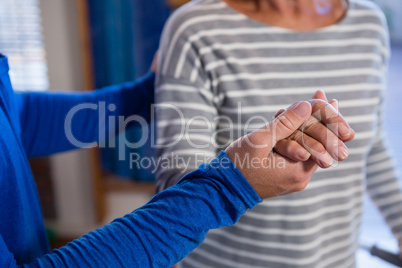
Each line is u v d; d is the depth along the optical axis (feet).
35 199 2.05
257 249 2.50
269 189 1.55
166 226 1.45
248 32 2.25
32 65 7.23
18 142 1.94
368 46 2.39
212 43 2.21
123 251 1.40
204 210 1.49
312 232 2.46
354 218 2.71
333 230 2.63
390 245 6.19
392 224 2.90
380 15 2.49
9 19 6.97
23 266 1.39
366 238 6.44
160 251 1.43
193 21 2.22
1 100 1.84
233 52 2.23
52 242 7.77
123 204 7.63
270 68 2.26
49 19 6.93
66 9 6.85
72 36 6.98
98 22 6.48
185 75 2.23
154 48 6.58
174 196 1.53
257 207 2.39
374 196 2.96
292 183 1.53
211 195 1.52
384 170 2.85
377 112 2.68
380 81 2.51
